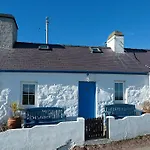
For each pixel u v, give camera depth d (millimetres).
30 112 10969
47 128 8242
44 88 12008
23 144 7871
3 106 11359
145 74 13633
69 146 8492
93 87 12859
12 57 13172
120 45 16531
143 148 8633
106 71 12852
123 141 9320
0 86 11406
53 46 16047
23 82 11805
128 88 13312
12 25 14414
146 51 18344
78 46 16812
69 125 8578
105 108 12414
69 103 12305
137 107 13344
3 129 9836
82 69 12648
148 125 10227
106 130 9305
